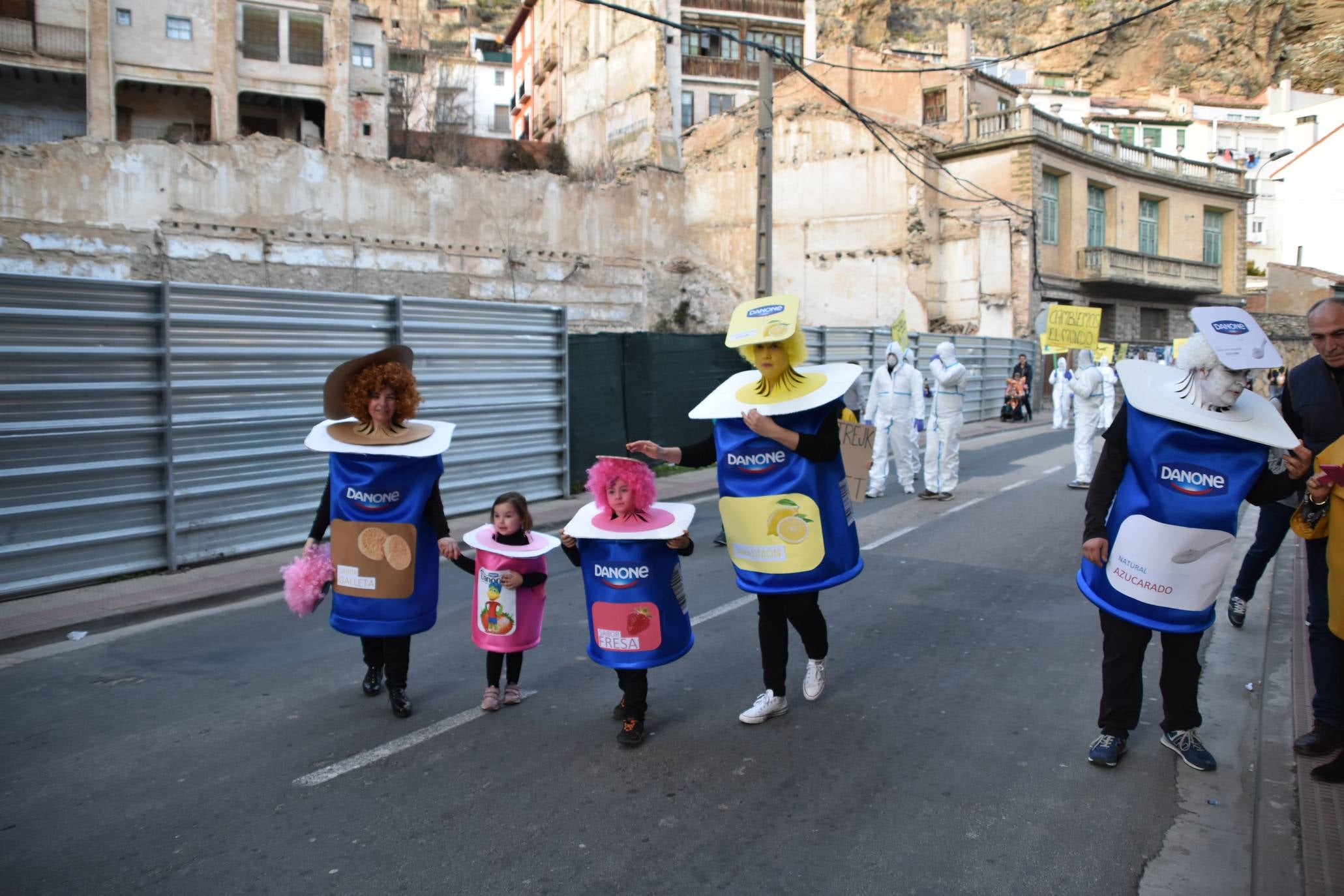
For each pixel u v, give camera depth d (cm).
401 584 492
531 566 504
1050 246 3369
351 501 488
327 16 3488
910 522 1102
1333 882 323
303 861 360
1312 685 517
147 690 562
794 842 372
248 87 3394
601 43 4000
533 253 3125
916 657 609
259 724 504
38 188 2356
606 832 381
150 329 834
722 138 3522
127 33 3222
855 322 3288
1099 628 675
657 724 498
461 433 1130
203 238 2556
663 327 3497
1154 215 3912
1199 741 445
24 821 396
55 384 768
